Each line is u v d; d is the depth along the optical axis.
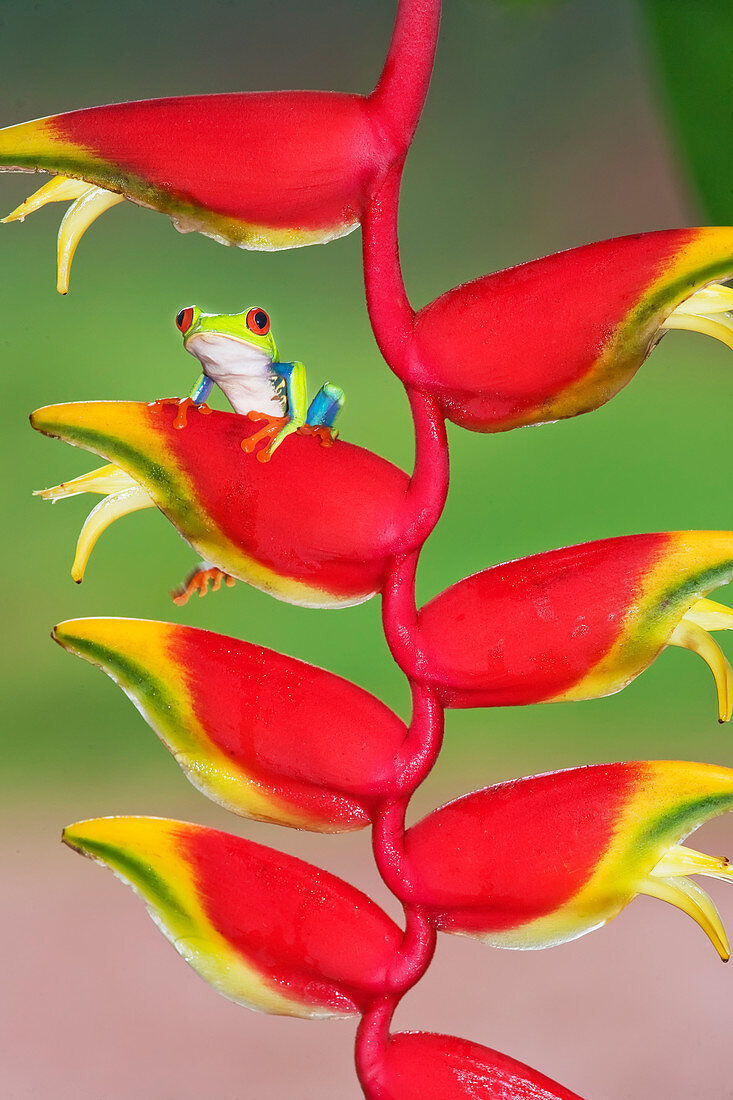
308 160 1.75
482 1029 3.34
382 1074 1.78
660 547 1.77
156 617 5.02
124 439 1.76
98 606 5.04
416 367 1.76
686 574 1.76
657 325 1.75
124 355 5.25
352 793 1.78
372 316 1.76
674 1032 3.31
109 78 4.14
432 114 4.47
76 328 5.17
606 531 5.48
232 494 1.76
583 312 1.75
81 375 5.09
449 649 1.77
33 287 5.28
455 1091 1.78
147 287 5.26
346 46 4.26
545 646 1.77
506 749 4.75
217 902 1.78
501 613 1.77
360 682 5.02
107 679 4.84
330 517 1.76
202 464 1.76
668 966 3.60
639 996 3.48
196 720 1.77
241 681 1.77
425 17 1.75
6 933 3.65
